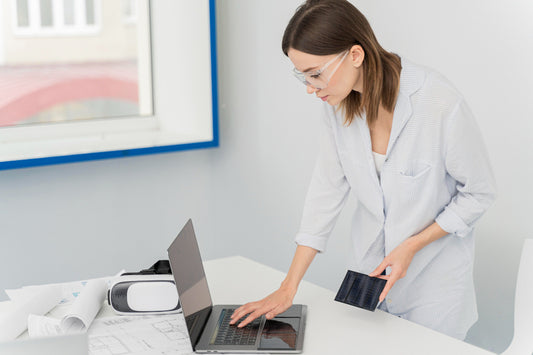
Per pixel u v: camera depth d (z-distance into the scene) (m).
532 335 1.76
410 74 1.62
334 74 1.53
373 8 2.73
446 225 1.66
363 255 1.85
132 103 3.05
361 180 1.75
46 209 2.79
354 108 1.67
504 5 2.28
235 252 3.30
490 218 2.45
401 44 2.65
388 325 1.56
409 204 1.70
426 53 2.56
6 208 2.70
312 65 1.52
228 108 3.14
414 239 1.67
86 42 2.88
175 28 3.02
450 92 1.61
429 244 1.73
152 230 3.06
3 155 2.60
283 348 1.40
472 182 1.65
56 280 2.85
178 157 3.07
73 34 2.84
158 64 3.06
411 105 1.62
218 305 1.68
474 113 2.45
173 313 1.64
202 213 3.17
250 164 3.26
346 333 1.52
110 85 2.97
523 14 2.23
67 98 2.88
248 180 3.27
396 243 1.75
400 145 1.66
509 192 2.37
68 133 2.90
